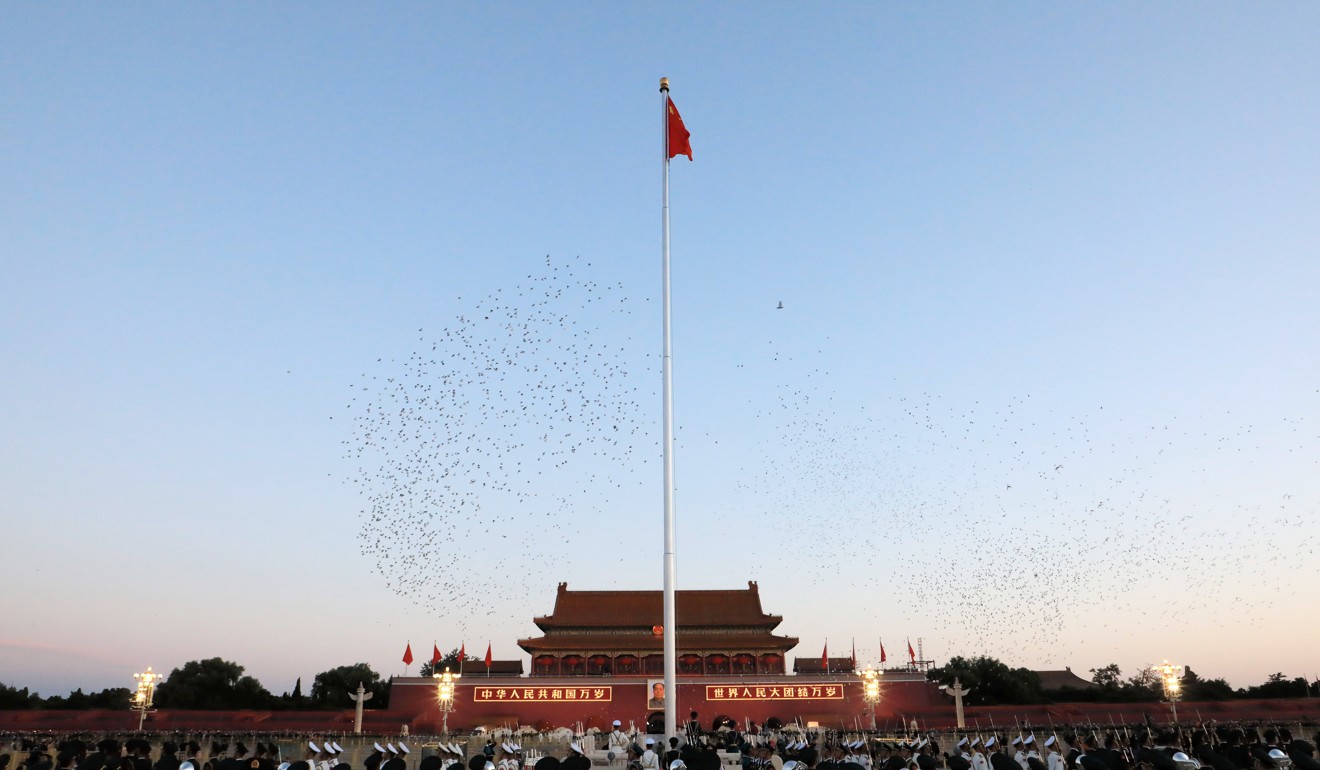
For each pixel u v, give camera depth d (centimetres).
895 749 4322
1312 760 2066
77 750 2845
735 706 8312
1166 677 7100
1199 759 2058
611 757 5138
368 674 10831
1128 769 2144
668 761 2586
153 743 6438
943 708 8212
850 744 4484
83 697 9131
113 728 7388
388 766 2964
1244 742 3241
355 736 6688
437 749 5288
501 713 8250
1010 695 10056
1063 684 11219
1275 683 9975
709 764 2516
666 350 3625
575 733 7338
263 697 10112
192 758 2783
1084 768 2250
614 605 9688
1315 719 7294
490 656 8769
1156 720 7575
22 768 2752
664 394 3562
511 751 4844
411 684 8294
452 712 8212
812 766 2314
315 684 10744
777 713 8288
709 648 8969
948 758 3142
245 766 2647
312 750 3088
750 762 3709
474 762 2917
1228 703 7819
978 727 7281
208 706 9525
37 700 8994
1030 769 3162
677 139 3922
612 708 8300
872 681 7962
